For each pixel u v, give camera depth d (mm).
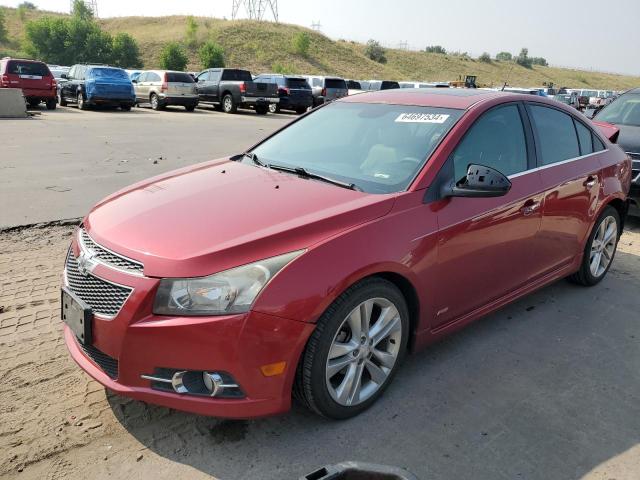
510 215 3701
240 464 2668
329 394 2852
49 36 60781
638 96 8406
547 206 4059
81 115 19953
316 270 2670
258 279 2582
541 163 4133
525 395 3330
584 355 3842
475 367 3623
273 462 2689
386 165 3488
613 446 2904
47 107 21969
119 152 11484
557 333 4156
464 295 3533
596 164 4715
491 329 4180
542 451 2840
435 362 3670
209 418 2998
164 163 10391
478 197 3215
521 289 4113
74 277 2992
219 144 13359
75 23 61031
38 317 4039
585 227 4629
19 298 4336
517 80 106375
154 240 2766
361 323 2941
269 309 2561
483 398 3281
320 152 3898
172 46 55719
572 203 4355
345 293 2795
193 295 2557
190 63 62688
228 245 2641
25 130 14562
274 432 2906
